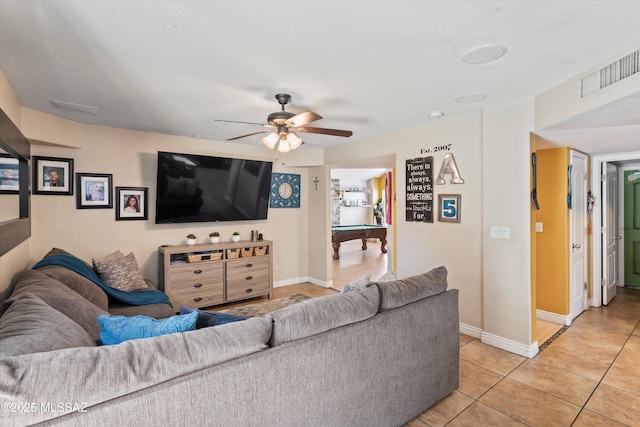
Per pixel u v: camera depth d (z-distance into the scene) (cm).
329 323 164
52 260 272
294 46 190
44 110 315
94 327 203
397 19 162
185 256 425
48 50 194
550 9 153
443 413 217
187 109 314
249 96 276
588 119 243
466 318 343
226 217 476
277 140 281
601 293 433
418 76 234
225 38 180
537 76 234
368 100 288
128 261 353
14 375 94
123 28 169
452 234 351
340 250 997
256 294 470
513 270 302
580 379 257
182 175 427
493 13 157
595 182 423
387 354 189
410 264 393
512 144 298
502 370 271
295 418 148
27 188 298
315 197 562
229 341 132
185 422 116
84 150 372
